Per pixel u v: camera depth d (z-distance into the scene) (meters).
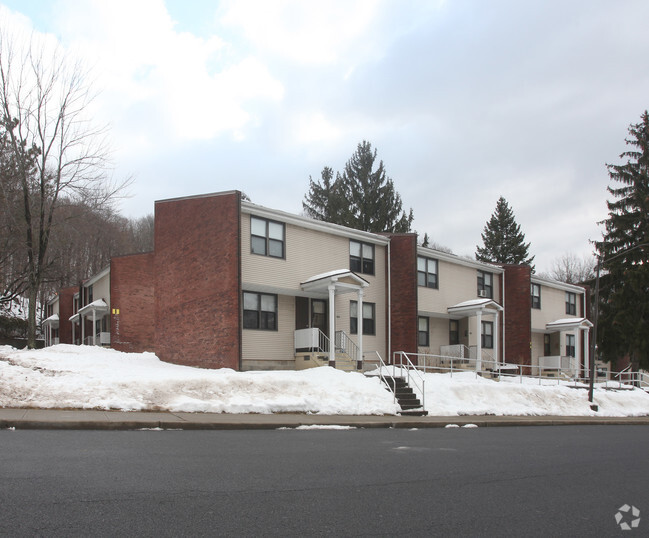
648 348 34.97
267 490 6.57
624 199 41.31
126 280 30.61
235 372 19.52
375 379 19.75
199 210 22.97
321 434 12.62
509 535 5.32
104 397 13.88
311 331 23.08
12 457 7.75
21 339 44.78
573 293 42.41
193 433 11.60
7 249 31.66
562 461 10.17
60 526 4.90
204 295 22.19
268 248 23.16
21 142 26.69
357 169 52.94
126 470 7.23
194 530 4.97
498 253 66.62
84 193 29.09
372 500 6.37
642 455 11.56
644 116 41.56
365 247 27.61
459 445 11.80
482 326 33.56
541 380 29.70
